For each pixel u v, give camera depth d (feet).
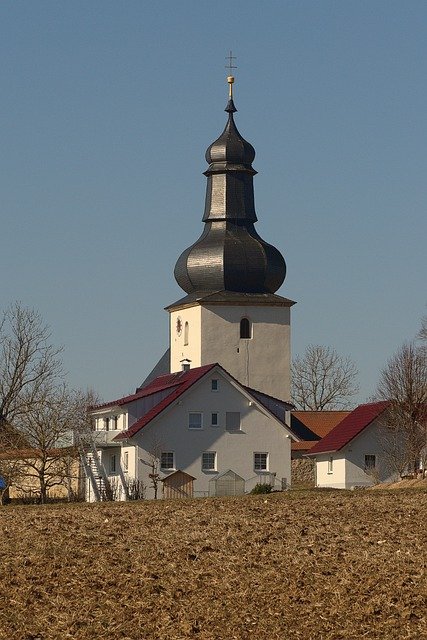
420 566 144.25
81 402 371.76
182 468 348.18
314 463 396.16
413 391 353.92
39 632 121.60
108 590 135.44
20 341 338.95
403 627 120.47
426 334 365.40
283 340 437.99
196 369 374.22
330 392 553.64
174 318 452.76
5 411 335.88
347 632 119.34
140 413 359.05
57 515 202.18
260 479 351.67
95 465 355.36
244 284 445.78
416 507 203.92
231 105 453.58
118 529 177.27
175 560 150.10
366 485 353.31
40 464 351.87
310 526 178.91
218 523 183.52
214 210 451.53
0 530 178.60
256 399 353.92
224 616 124.77
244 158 451.53
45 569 145.89
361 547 158.40
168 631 120.67
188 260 447.01
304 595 131.13
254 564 146.61
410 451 351.05
